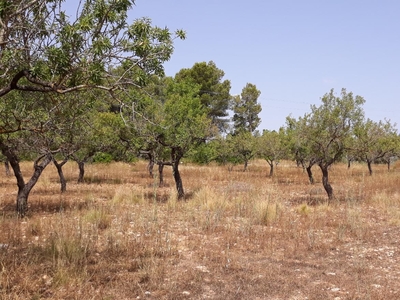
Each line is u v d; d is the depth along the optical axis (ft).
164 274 20.45
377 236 30.86
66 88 18.84
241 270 21.74
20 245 24.23
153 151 51.42
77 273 19.31
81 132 45.14
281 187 68.49
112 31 18.84
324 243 27.89
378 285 19.94
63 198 48.57
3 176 79.36
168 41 19.26
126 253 23.57
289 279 20.39
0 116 26.07
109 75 18.98
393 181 74.02
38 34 18.53
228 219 35.81
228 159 126.21
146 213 36.45
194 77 153.17
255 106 199.31
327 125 49.44
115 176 83.10
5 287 16.93
